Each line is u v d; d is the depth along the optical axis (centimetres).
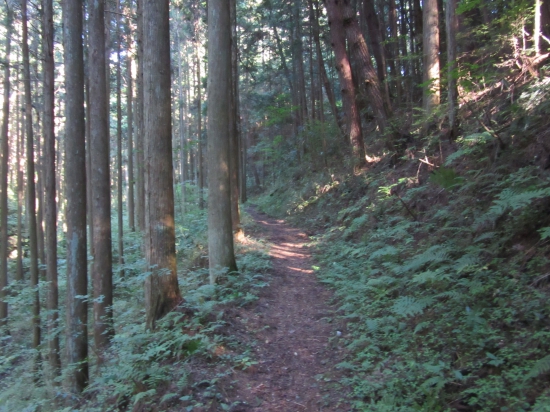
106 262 777
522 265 457
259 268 915
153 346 482
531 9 738
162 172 556
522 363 333
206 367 455
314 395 424
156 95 548
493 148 696
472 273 504
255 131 4041
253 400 413
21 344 1054
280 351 533
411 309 460
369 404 373
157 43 542
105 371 524
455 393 346
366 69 1270
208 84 806
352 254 844
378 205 1048
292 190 2175
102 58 798
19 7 1210
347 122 1466
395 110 1553
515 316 391
